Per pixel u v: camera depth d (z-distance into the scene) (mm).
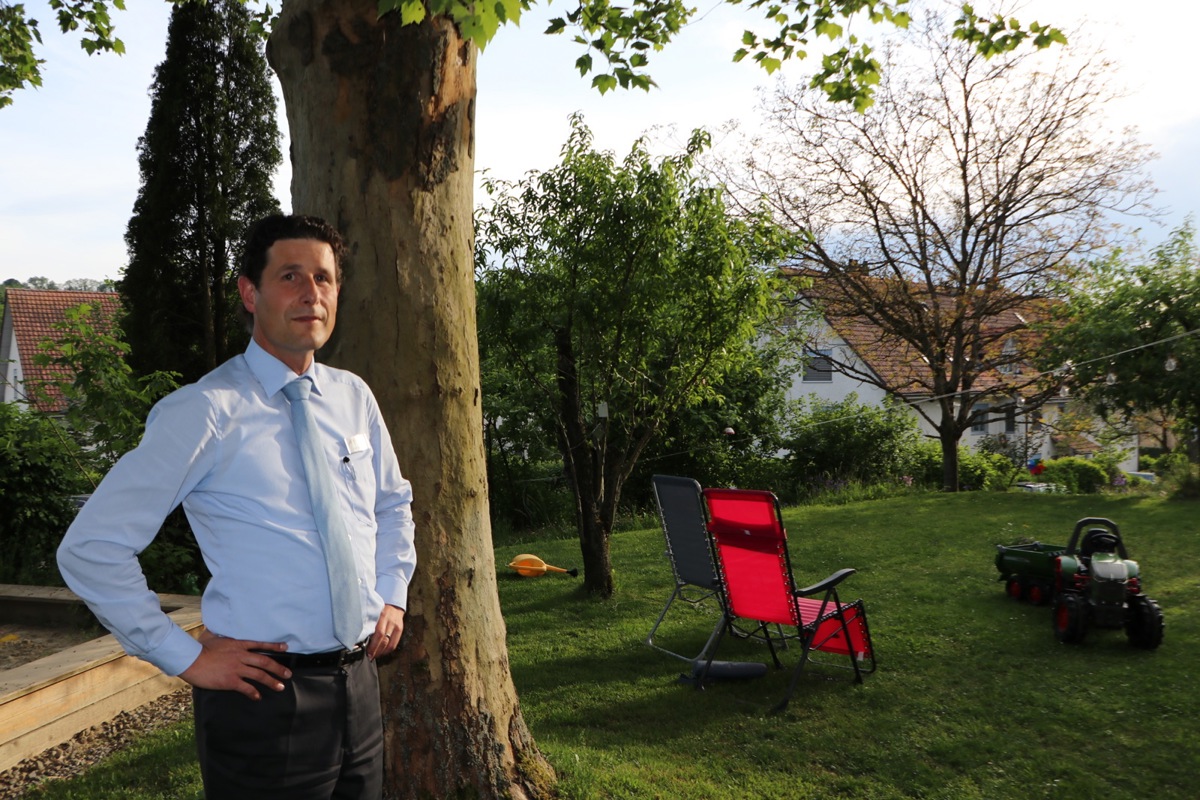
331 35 3443
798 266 16531
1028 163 15625
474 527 3703
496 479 15766
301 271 2191
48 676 5020
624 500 15906
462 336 3682
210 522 2113
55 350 8320
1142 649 6145
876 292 16406
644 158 7910
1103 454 20969
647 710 5348
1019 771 4348
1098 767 4359
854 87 7449
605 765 4285
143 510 1985
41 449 9391
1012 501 13195
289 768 2119
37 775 4625
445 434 3609
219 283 12141
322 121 3500
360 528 2262
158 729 5309
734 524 5648
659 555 10352
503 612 8023
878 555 9766
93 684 5320
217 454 2082
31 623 7680
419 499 3559
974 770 4375
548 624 7543
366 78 3459
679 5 6281
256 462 2111
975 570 8820
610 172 7973
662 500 6453
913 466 18203
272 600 2086
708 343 8328
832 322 18094
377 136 3475
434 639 3584
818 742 4781
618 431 12078
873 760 4523
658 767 4375
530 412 15133
